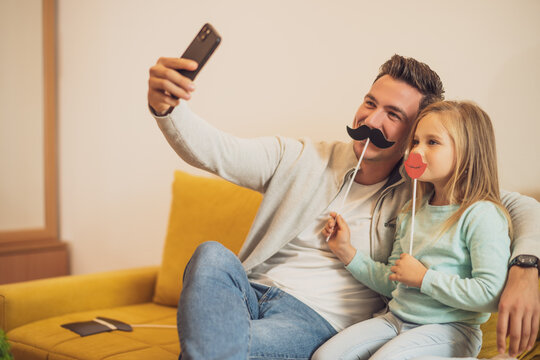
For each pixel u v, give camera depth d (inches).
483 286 36.2
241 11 78.7
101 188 101.4
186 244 67.7
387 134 46.7
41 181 109.6
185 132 42.9
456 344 38.4
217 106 82.1
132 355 49.7
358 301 46.3
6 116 104.0
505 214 39.9
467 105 42.6
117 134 97.7
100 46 100.7
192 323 34.2
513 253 37.4
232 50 80.0
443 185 42.7
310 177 49.1
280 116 73.9
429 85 47.2
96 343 53.1
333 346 39.9
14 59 105.0
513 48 54.0
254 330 40.1
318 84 69.7
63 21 108.7
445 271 39.7
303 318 43.7
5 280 100.7
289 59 72.9
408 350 36.9
